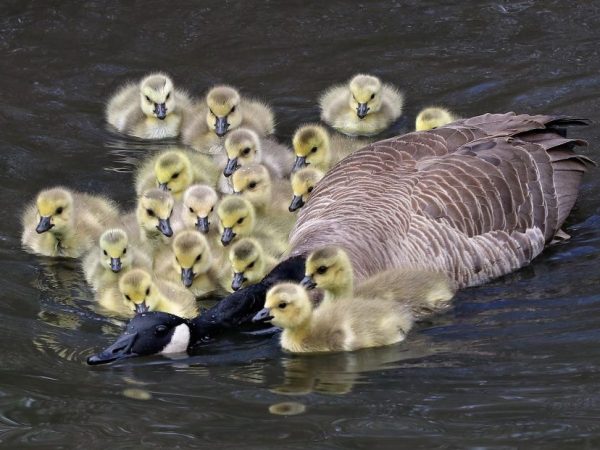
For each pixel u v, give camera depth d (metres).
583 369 12.26
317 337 13.17
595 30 21.02
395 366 12.62
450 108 19.17
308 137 17.41
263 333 13.70
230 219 15.47
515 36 20.97
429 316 13.89
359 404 11.70
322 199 15.23
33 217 16.12
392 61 20.52
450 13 21.75
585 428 11.08
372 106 18.73
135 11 22.09
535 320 13.59
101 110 19.52
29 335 13.50
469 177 15.00
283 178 18.09
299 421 11.37
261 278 14.73
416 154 15.44
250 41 21.22
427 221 14.55
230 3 22.27
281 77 20.30
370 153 15.68
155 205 15.78
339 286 13.71
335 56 20.73
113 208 16.75
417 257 14.35
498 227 14.90
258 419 11.43
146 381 12.39
